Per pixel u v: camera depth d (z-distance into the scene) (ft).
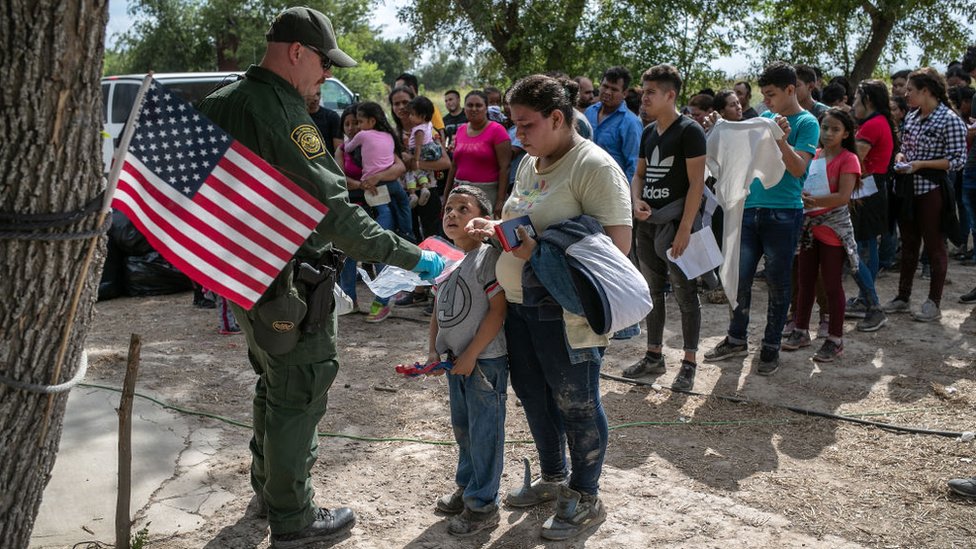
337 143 25.77
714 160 16.63
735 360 18.54
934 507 11.75
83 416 14.88
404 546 10.82
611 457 13.55
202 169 8.68
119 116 33.71
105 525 11.32
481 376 10.62
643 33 44.80
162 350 19.38
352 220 9.64
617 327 9.53
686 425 14.94
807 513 11.62
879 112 20.77
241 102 9.53
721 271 17.25
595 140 20.86
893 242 25.82
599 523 11.23
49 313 7.45
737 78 46.88
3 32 6.62
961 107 27.50
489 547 10.79
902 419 15.06
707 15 44.86
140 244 25.36
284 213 8.98
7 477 7.66
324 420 15.15
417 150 24.70
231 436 14.34
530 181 10.59
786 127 15.85
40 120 6.88
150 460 13.20
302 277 9.78
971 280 25.43
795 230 16.74
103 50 7.20
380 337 20.80
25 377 7.47
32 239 7.08
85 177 7.37
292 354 10.08
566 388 10.30
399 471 13.03
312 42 9.70
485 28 45.37
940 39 45.44
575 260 9.48
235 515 11.63
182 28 91.61
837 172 17.63
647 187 16.06
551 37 44.93
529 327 10.32
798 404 15.93
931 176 20.79
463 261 10.75
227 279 8.91
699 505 11.82
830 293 18.11
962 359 18.35
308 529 10.73
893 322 21.22
